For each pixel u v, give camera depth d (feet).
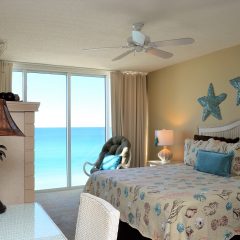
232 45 14.26
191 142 15.03
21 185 7.30
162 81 19.94
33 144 7.40
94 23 10.94
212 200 8.45
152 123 21.09
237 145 12.31
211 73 15.78
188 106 17.49
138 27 10.96
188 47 14.58
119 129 20.59
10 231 4.92
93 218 4.69
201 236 7.98
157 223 8.36
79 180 21.57
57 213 14.15
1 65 17.02
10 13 9.91
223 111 15.03
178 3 9.16
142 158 21.03
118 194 10.78
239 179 11.19
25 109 7.26
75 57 16.48
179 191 9.12
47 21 10.70
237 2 9.09
